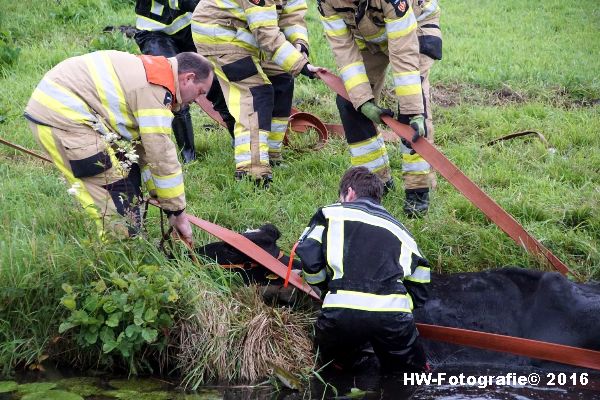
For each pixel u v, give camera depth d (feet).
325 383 16.83
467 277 18.57
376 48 21.80
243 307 17.98
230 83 24.27
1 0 39.93
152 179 19.01
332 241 16.49
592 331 17.08
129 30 36.91
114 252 17.49
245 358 17.13
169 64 17.90
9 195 21.65
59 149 17.70
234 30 23.94
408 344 16.53
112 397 16.01
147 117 17.56
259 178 24.04
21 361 17.21
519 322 17.87
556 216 21.91
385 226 16.61
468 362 17.74
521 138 27.27
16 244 17.98
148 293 16.51
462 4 45.93
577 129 27.55
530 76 32.99
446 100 31.50
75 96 17.51
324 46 36.70
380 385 16.76
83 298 17.04
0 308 17.08
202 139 27.71
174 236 18.88
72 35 37.27
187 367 17.08
